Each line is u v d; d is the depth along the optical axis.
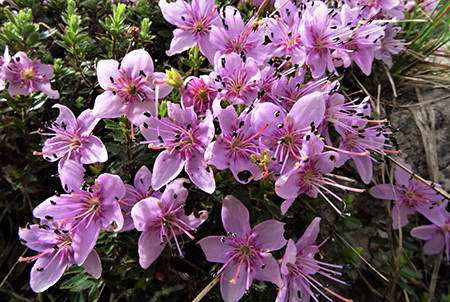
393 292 0.11
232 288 0.09
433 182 0.12
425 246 0.12
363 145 0.10
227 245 0.09
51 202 0.09
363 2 0.14
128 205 0.09
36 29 0.11
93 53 0.13
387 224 0.12
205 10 0.10
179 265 0.11
